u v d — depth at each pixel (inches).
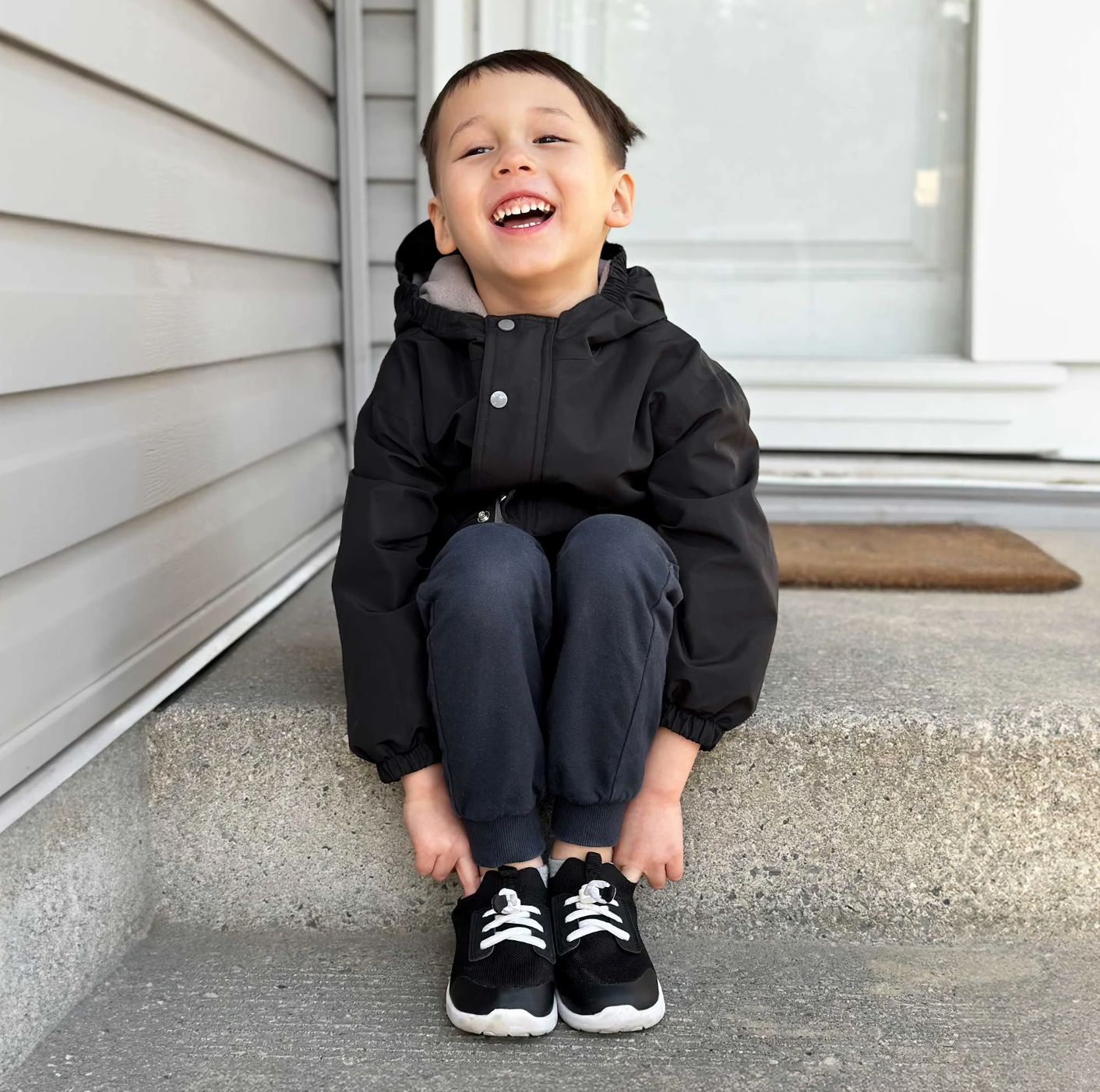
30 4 42.1
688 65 93.3
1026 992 47.9
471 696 44.7
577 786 45.8
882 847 52.4
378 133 88.3
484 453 49.6
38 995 44.4
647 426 50.7
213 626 60.8
